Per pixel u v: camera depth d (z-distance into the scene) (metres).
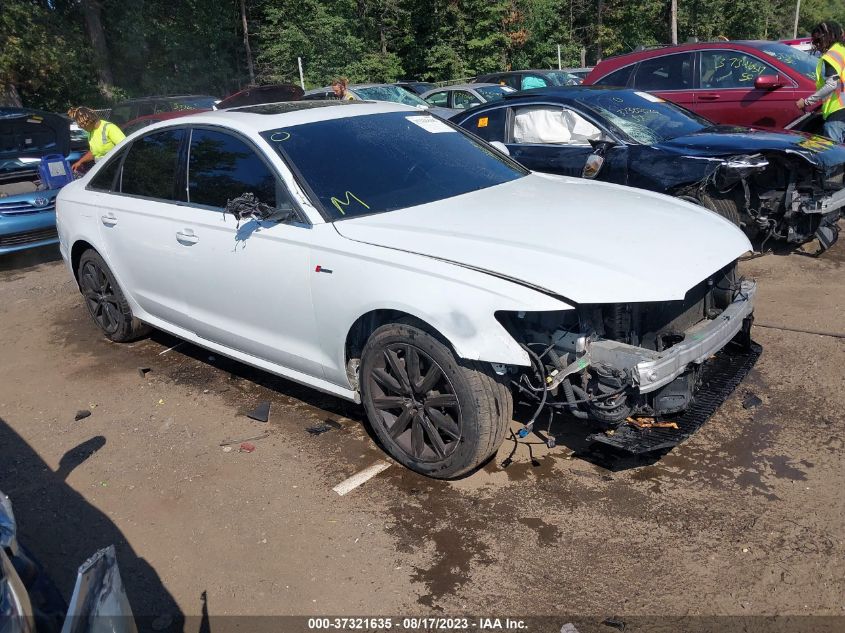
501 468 3.67
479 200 4.00
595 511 3.28
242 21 30.55
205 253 4.32
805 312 5.34
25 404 4.84
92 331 6.14
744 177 5.80
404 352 3.48
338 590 2.94
